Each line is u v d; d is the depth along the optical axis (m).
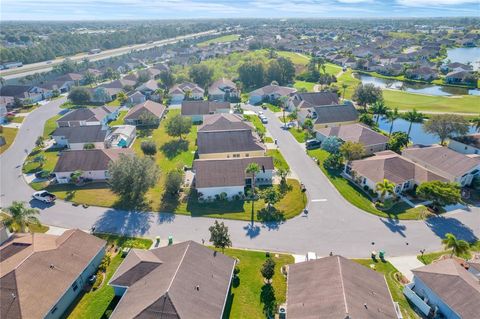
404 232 53.53
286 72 158.88
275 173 72.44
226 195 63.81
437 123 83.19
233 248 50.47
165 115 114.94
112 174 61.41
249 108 123.44
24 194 66.31
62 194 66.00
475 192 65.19
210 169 65.50
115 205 62.19
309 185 68.06
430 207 59.75
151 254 44.66
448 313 37.44
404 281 43.72
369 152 81.19
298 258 48.19
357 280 38.16
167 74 150.38
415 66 177.62
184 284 37.38
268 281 43.75
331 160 75.06
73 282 41.31
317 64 186.25
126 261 43.88
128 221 57.38
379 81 168.62
